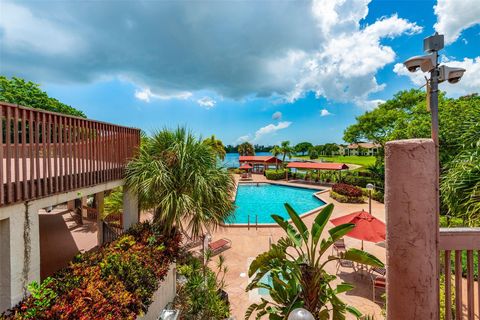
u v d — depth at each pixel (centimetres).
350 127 2941
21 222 411
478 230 213
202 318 637
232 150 11025
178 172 732
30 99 1833
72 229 1119
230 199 789
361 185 2697
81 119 566
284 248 484
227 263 1019
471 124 490
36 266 436
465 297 550
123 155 738
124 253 587
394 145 172
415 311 164
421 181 164
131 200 771
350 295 785
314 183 3334
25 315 355
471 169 407
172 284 708
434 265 167
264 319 684
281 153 4578
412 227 164
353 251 410
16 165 399
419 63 218
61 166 505
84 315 371
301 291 448
